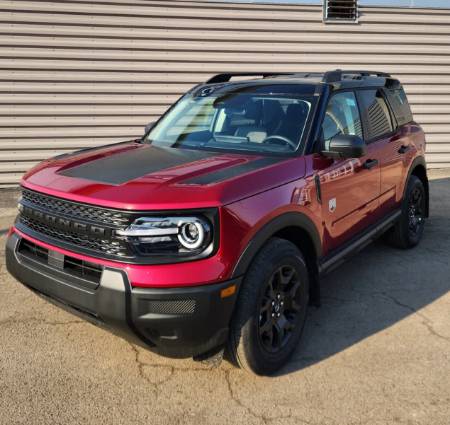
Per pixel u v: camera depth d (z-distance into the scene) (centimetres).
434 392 274
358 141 321
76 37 743
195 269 241
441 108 893
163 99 797
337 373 294
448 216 632
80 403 264
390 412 258
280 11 802
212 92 412
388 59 856
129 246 243
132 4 750
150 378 288
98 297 246
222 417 255
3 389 274
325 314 370
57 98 759
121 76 773
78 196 258
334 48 834
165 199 243
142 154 333
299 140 332
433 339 331
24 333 335
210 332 248
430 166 915
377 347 322
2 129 751
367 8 828
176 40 779
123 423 249
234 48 802
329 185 334
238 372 295
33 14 721
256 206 267
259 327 275
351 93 403
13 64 731
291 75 434
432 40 860
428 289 412
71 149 783
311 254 326
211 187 255
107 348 319
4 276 433
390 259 483
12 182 775
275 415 256
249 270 268
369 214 409
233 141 351
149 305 238
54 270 270
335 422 250
